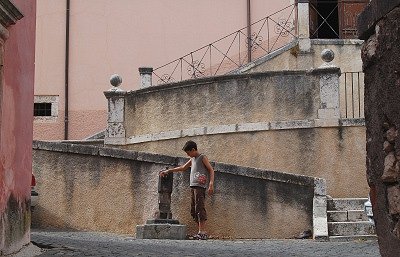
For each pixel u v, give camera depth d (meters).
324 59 17.42
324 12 25.67
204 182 12.92
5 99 7.64
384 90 4.99
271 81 17.45
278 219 13.42
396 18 4.75
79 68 25.84
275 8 25.31
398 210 4.82
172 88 18.64
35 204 14.45
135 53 25.94
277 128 17.03
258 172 13.51
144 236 12.62
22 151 8.62
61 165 14.61
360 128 16.50
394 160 4.87
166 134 18.45
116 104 19.38
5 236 7.52
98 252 8.77
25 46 8.85
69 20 26.08
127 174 14.20
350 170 16.39
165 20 26.08
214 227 13.43
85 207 14.38
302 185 13.52
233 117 17.72
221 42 25.67
